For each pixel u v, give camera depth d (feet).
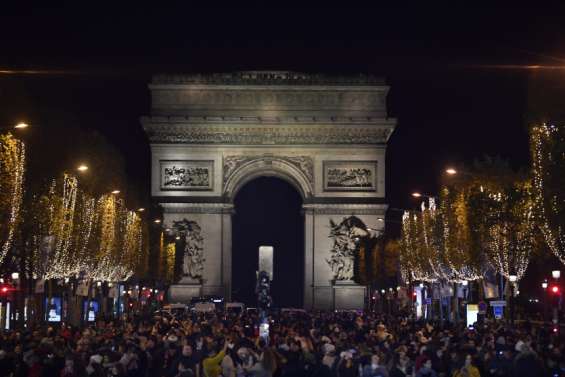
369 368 201.77
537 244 388.57
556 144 310.04
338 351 231.71
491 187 408.26
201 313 506.07
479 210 401.90
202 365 211.41
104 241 487.61
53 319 495.82
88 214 445.37
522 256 398.83
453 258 466.29
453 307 515.50
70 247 425.69
